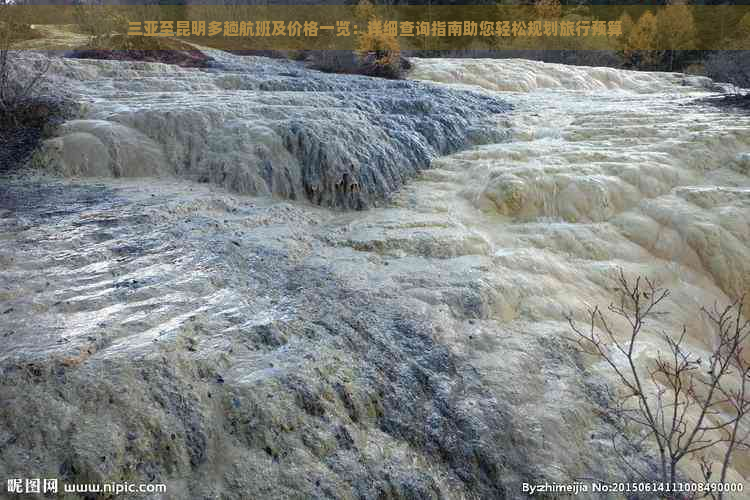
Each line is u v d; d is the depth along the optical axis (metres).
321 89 10.62
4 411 2.41
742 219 5.45
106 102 7.77
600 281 4.93
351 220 5.78
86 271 3.81
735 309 5.01
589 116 8.98
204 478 2.53
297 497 2.58
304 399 2.96
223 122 7.07
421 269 4.64
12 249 4.01
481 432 3.24
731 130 7.21
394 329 3.80
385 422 3.17
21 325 3.05
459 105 9.62
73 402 2.52
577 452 3.29
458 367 3.65
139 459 2.44
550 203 5.96
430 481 2.95
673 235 5.46
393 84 11.81
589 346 4.06
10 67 8.25
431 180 7.04
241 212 5.50
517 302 4.43
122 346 2.94
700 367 4.11
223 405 2.79
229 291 3.81
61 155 6.24
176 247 4.38
